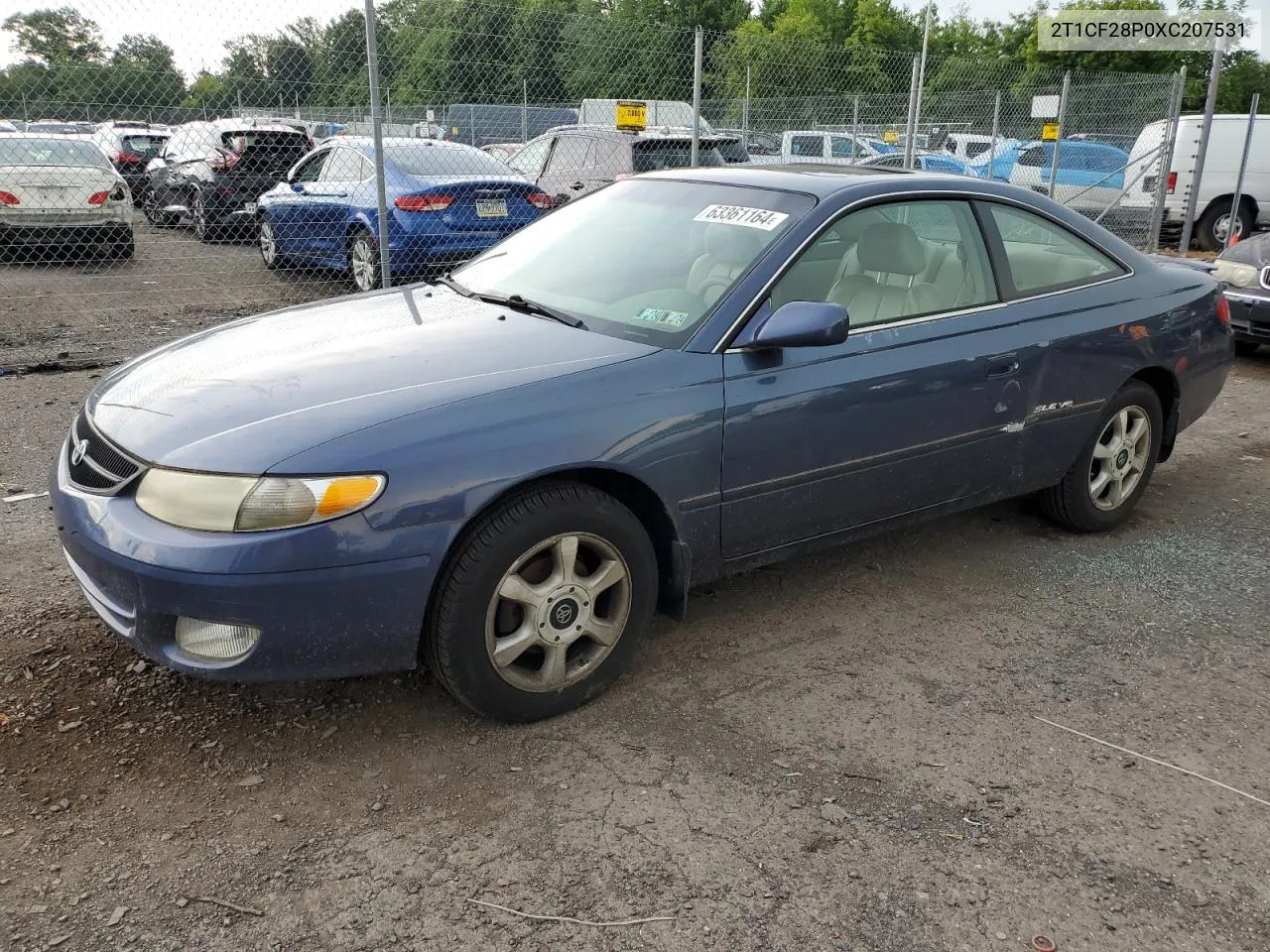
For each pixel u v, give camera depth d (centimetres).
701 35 904
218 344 337
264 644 258
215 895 232
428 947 219
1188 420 477
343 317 358
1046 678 337
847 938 224
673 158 1111
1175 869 249
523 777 277
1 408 606
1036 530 466
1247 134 1355
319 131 1317
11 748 280
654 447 300
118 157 1558
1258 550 450
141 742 287
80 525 273
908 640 361
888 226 367
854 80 1620
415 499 262
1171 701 325
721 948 221
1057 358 402
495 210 919
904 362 354
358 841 251
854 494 355
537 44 997
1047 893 239
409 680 322
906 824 262
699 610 379
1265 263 810
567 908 231
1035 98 1393
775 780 278
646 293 346
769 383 323
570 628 297
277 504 253
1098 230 442
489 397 282
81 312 877
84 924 222
